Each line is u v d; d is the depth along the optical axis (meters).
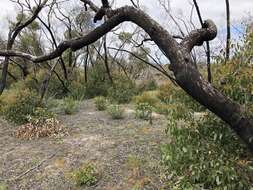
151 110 13.02
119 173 9.12
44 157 10.34
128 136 11.19
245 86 6.14
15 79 26.20
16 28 18.25
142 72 26.44
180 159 6.70
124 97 17.62
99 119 13.43
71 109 14.52
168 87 15.36
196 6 8.02
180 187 6.56
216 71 6.55
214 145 6.66
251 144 4.52
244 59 6.38
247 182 6.27
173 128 6.90
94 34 4.91
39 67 24.27
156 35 4.57
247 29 6.45
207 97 4.41
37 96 14.63
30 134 11.85
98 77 21.73
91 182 8.91
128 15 4.72
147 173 8.85
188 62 4.46
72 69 23.08
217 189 6.30
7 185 9.20
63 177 9.29
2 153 10.77
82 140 11.22
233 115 4.48
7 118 13.34
